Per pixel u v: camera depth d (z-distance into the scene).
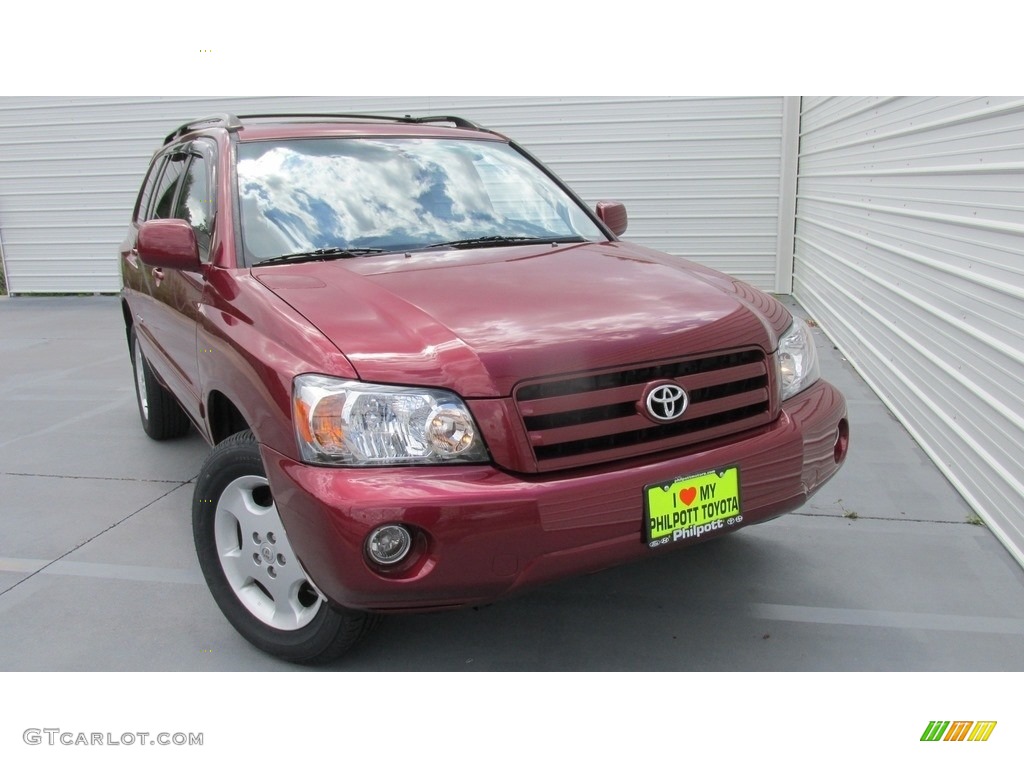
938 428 4.20
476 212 3.40
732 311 2.60
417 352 2.23
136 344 4.70
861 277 5.97
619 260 3.08
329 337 2.30
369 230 3.13
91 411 5.68
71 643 2.78
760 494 2.46
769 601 2.97
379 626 2.86
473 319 2.37
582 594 3.05
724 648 2.69
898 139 5.03
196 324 3.04
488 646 2.73
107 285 11.05
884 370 5.30
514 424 2.16
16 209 11.04
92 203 10.79
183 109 10.13
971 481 3.72
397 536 2.09
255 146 3.34
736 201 9.09
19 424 5.39
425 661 2.66
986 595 2.98
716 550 3.37
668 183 9.17
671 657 2.65
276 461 2.26
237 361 2.52
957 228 3.94
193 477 4.34
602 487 2.19
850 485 4.00
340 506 2.07
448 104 9.37
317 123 3.65
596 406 2.25
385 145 3.54
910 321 4.72
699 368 2.41
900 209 4.96
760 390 2.53
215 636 2.82
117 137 10.46
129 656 2.70
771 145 8.86
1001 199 3.41
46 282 11.20
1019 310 3.22
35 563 3.38
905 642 2.70
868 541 3.42
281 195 3.15
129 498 4.07
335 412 2.16
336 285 2.63
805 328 2.95
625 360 2.29
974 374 3.70
